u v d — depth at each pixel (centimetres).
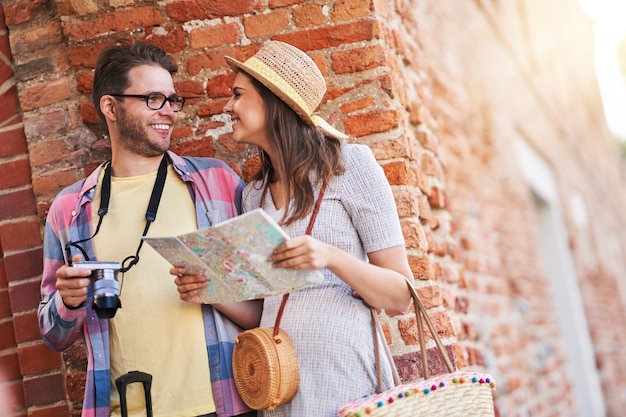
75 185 267
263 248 210
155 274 250
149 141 260
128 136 261
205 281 231
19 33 315
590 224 1088
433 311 293
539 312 663
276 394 227
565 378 713
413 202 296
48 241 263
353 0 303
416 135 350
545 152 859
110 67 263
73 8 312
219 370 245
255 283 222
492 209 583
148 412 232
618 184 1645
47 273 261
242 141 252
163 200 258
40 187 307
